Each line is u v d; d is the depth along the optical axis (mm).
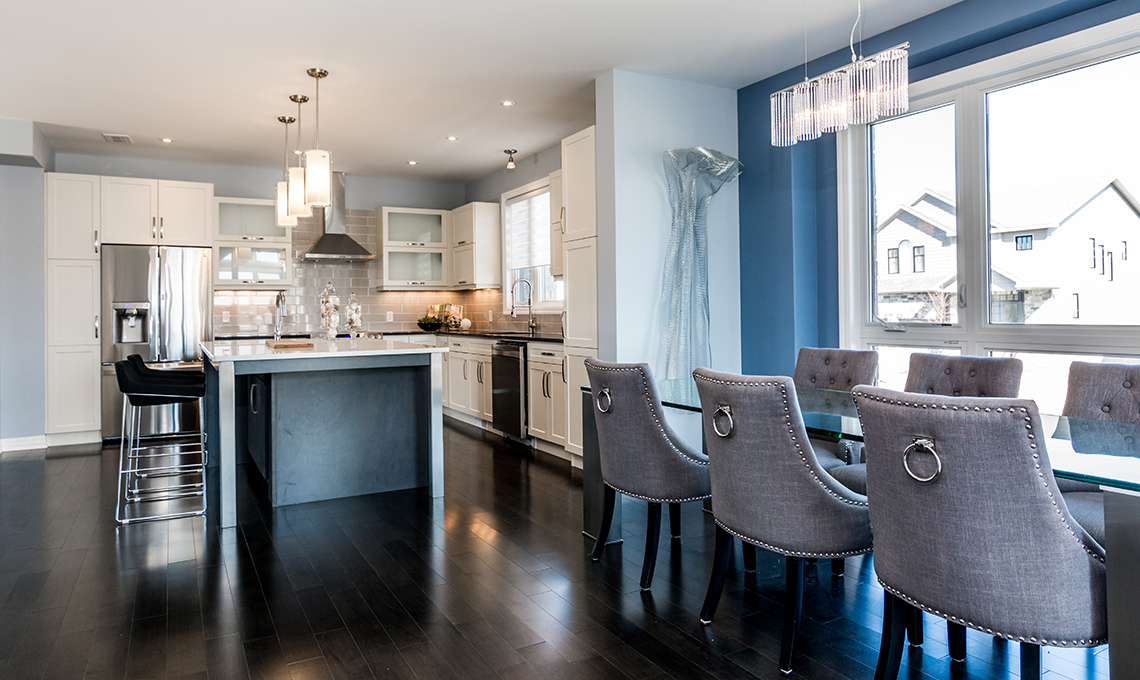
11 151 5191
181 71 4246
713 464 2311
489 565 2996
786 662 2076
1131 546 1434
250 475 4750
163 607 2570
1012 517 1507
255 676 2082
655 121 4527
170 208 6129
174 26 3605
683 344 4492
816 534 2055
